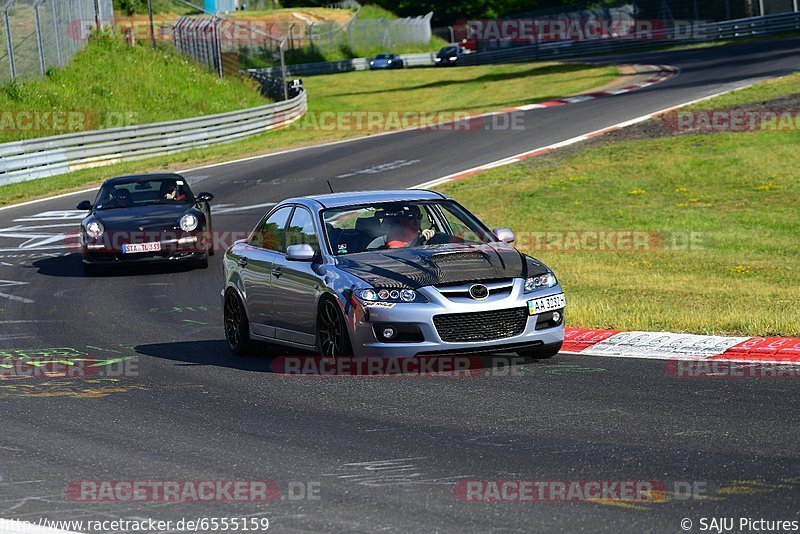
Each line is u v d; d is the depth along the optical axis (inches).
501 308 1269.7
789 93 4756.4
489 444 964.6
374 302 1268.5
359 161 4407.0
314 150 4889.3
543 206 3316.9
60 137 4623.5
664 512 761.0
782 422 992.9
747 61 6663.4
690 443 935.0
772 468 850.8
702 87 5506.9
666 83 6082.7
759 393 1119.0
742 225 2950.3
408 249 1384.1
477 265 1316.4
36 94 5767.7
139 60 6919.3
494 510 780.0
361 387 1243.2
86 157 4771.2
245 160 4734.3
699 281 2241.6
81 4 6884.8
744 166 3595.0
